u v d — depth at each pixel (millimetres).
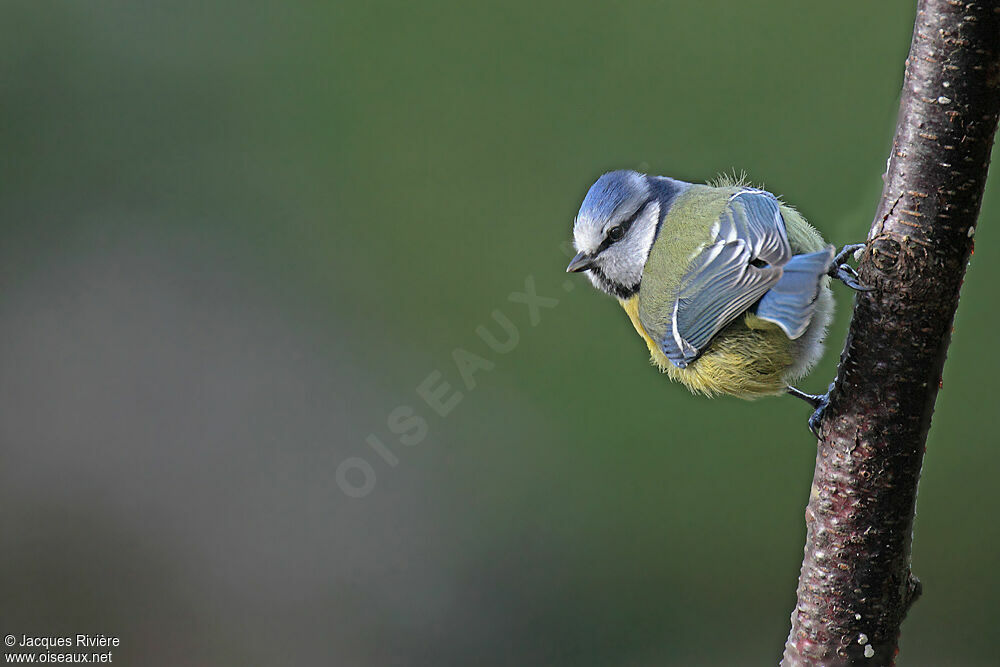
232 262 12094
